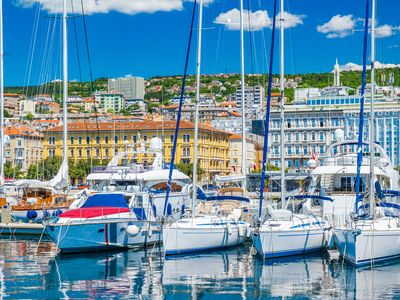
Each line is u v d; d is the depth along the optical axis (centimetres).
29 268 3256
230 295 2634
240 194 4925
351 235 3131
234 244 3856
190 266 3281
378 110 12619
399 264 3216
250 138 14138
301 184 5328
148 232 3928
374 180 3625
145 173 4578
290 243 3475
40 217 4719
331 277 2959
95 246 3731
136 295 2641
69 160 12825
